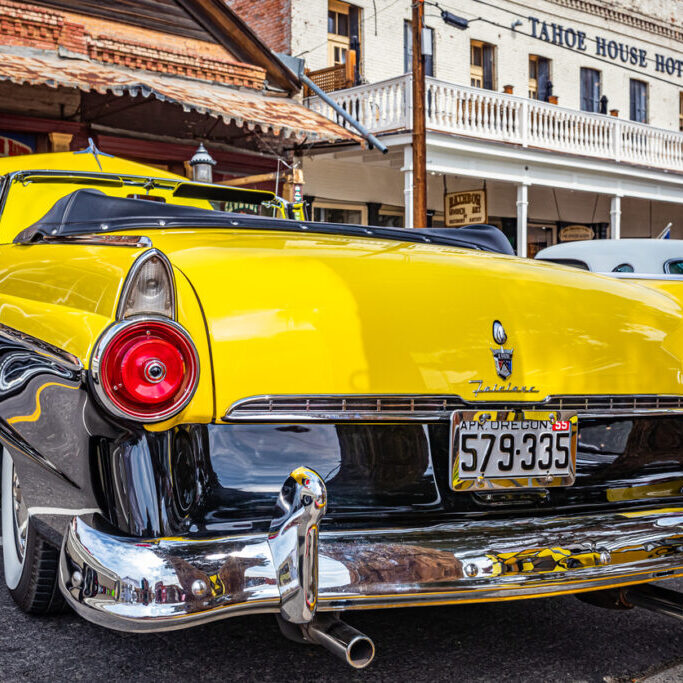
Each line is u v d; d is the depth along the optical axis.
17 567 2.76
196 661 2.49
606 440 2.46
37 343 2.16
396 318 2.21
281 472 2.05
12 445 2.36
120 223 2.83
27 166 3.93
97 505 1.99
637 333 2.55
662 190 19.11
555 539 2.16
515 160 16.02
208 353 2.01
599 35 20.91
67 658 2.49
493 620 2.92
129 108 10.87
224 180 12.95
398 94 14.49
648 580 2.23
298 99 14.30
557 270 2.80
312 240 2.70
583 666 2.54
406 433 2.18
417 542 2.04
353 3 17.03
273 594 1.84
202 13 13.06
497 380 2.26
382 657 2.58
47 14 10.83
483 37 18.83
